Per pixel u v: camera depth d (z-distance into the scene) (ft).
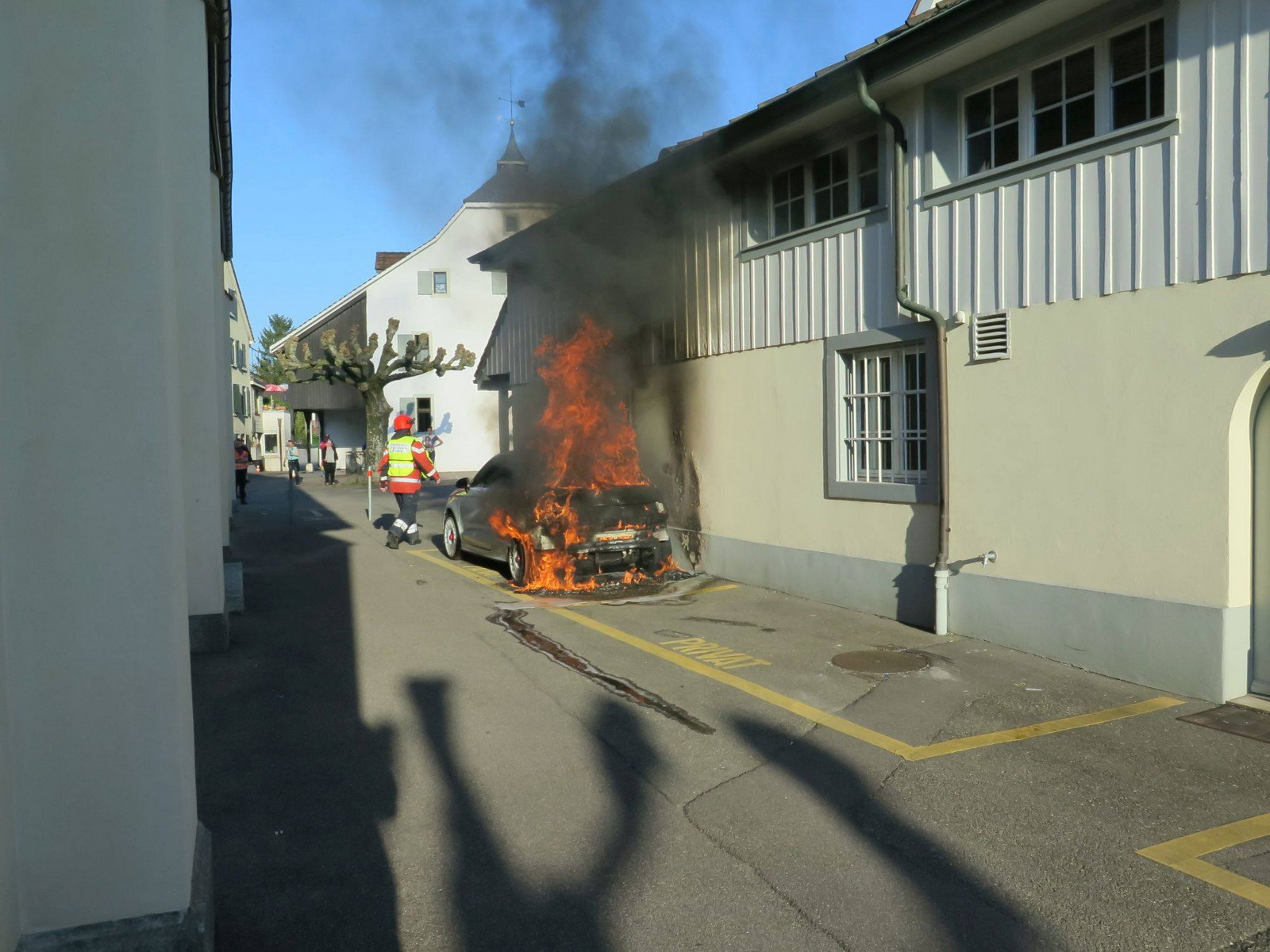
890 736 17.42
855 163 28.30
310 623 27.55
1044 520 22.27
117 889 8.95
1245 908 11.27
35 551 8.63
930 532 25.64
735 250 33.01
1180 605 19.36
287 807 14.46
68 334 8.63
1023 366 22.59
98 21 8.61
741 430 33.06
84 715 8.79
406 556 41.57
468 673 22.04
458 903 11.56
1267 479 18.56
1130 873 12.15
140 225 8.79
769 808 14.29
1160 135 19.42
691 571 35.99
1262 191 17.67
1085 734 17.33
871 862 12.55
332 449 94.32
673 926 11.00
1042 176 21.97
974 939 10.66
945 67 23.75
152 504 8.89
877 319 26.86
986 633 23.99
